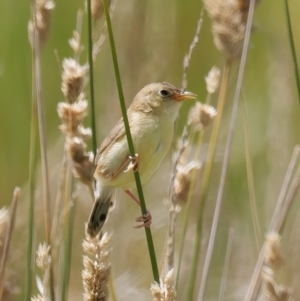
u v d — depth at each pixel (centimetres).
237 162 1150
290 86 1088
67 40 1210
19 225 1031
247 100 1197
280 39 1159
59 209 848
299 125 1083
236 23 786
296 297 938
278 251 589
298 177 732
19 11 1198
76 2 1218
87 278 580
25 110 1170
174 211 752
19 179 1155
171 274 558
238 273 1090
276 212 741
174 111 788
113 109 1138
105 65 1156
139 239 1168
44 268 648
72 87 735
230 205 1121
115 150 758
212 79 803
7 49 1191
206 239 1092
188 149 804
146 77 1164
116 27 1167
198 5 1211
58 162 1098
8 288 871
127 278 1104
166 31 1185
